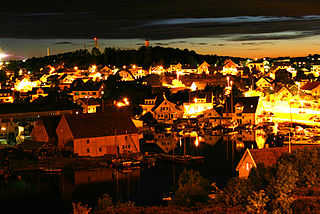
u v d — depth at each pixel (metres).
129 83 191.88
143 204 72.69
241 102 159.62
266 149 76.25
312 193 62.88
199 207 59.66
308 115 162.50
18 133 136.38
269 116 160.25
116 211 58.34
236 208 58.78
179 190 62.66
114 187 83.56
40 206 74.81
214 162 100.38
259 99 162.00
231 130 144.12
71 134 107.50
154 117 160.12
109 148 110.69
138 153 108.50
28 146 109.44
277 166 65.12
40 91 195.38
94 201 76.25
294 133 128.50
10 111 143.88
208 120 158.25
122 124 114.75
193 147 118.69
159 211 58.66
